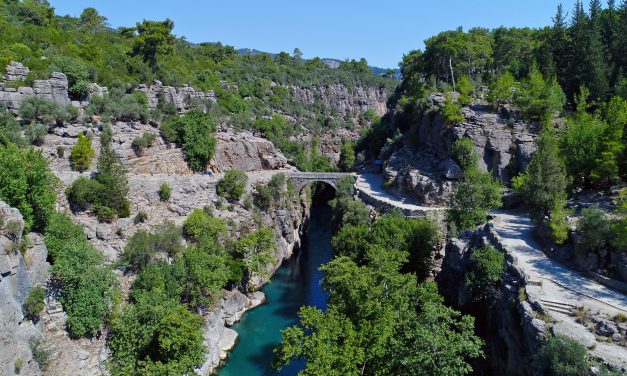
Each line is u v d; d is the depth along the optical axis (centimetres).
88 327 4212
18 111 6788
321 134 16325
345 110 19862
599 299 3644
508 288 4056
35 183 4469
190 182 7169
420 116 9675
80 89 7862
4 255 3472
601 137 5675
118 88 8750
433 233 6088
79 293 4219
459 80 10150
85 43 10825
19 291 3694
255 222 7744
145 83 9844
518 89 8600
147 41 11369
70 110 7131
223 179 7706
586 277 4091
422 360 3275
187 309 4934
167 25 13300
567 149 6031
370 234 6256
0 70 7238
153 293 4619
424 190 7862
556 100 7838
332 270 4550
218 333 5462
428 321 3556
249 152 9800
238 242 6706
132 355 4150
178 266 5244
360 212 7806
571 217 4853
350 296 4094
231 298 6150
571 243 4459
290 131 13950
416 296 4062
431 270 6144
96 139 7112
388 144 11850
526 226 5806
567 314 3475
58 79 7400
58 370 3819
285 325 6175
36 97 6950
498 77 9444
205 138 8438
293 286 7631
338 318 3919
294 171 10625
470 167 6925
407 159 9362
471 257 4666
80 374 3947
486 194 6191
